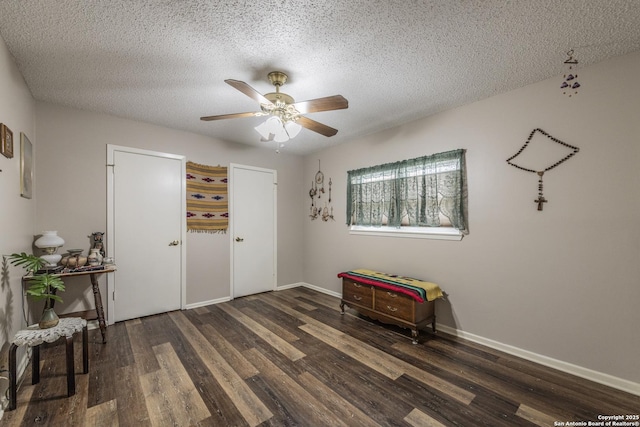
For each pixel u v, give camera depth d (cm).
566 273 214
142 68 211
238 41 179
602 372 197
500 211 249
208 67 210
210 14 155
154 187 332
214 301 379
